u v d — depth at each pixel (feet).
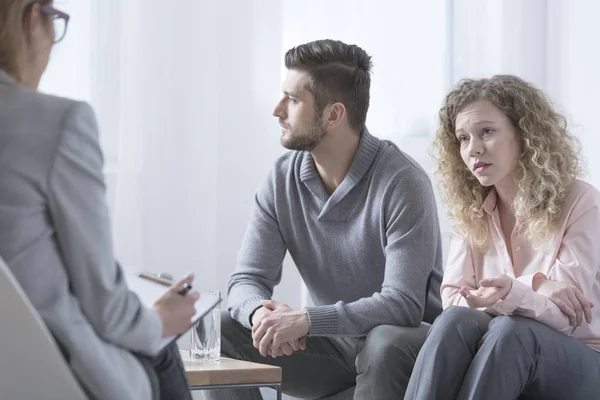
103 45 13.67
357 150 9.60
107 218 5.30
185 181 13.99
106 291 5.24
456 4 15.38
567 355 7.66
